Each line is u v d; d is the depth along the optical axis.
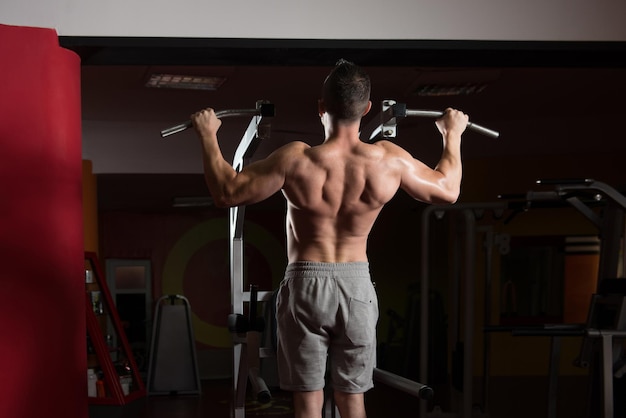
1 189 3.04
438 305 9.53
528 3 3.55
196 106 6.74
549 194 4.48
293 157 2.10
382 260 11.18
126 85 5.88
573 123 7.67
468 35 3.52
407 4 3.49
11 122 3.08
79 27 3.26
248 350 2.75
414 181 2.18
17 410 3.02
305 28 3.43
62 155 3.15
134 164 7.46
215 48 3.38
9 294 3.03
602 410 3.89
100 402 6.89
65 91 3.20
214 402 8.16
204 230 11.13
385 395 8.16
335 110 2.11
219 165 2.13
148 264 10.99
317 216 2.13
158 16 3.33
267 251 11.16
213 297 11.06
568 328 4.21
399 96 6.49
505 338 8.13
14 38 3.13
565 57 3.71
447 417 5.65
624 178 7.73
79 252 3.23
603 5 3.58
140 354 10.47
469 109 7.14
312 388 2.15
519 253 8.20
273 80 5.82
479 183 7.93
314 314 2.12
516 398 7.50
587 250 8.17
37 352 3.06
